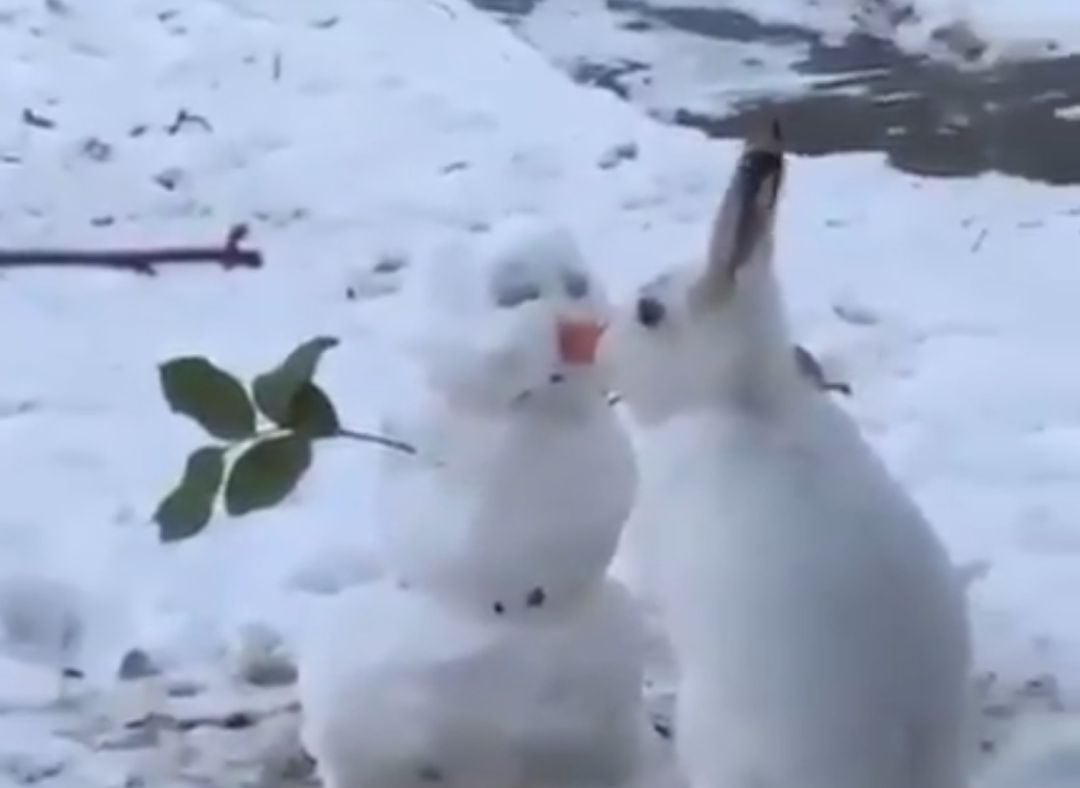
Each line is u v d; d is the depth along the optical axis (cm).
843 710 126
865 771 126
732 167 299
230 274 256
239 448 121
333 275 259
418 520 133
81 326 241
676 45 371
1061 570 191
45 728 160
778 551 129
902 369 238
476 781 136
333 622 137
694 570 131
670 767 143
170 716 163
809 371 149
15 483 200
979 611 182
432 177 292
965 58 369
